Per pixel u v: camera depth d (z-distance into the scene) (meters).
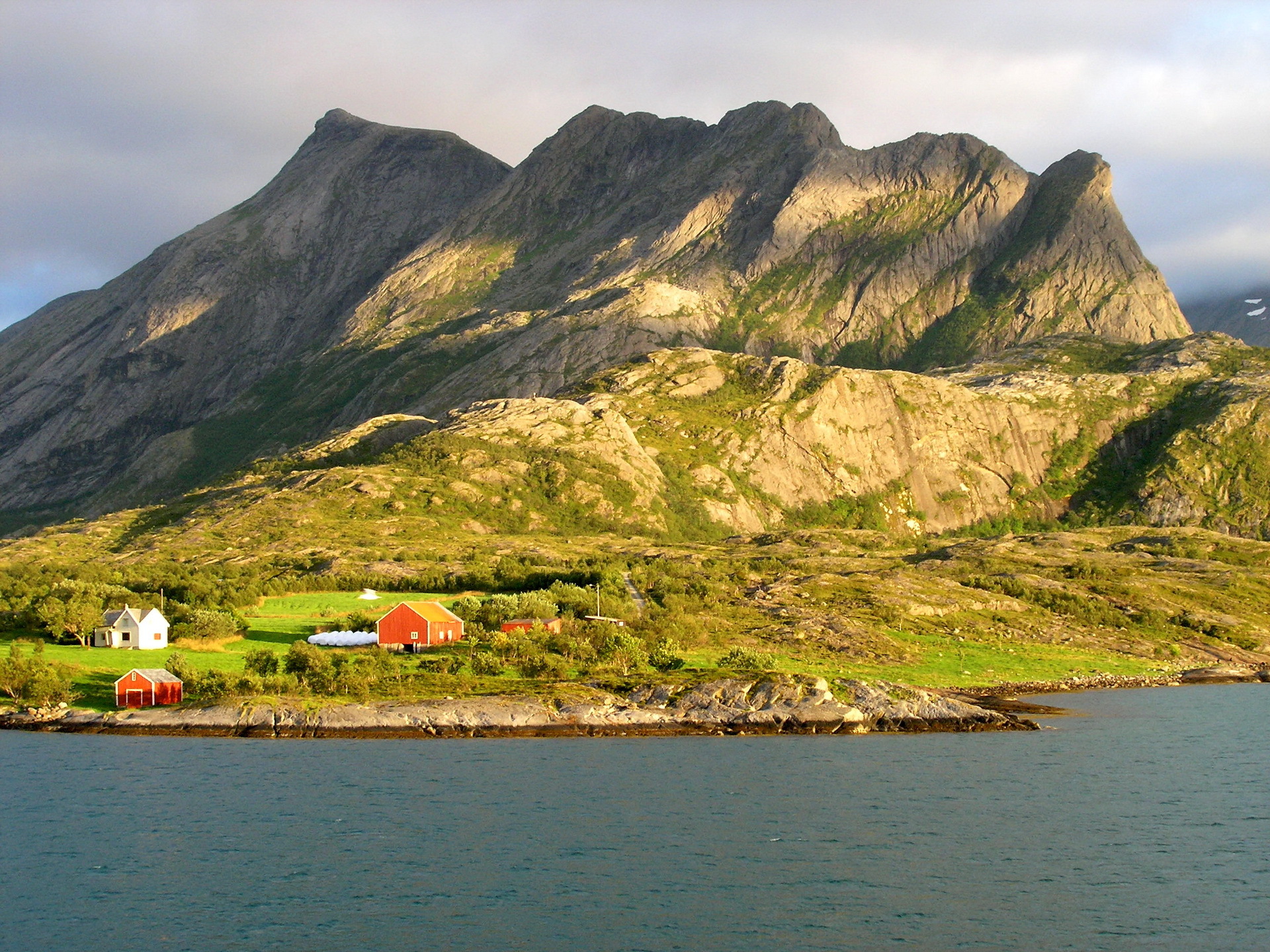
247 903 67.56
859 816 84.44
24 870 72.94
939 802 88.81
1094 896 68.94
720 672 126.19
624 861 74.56
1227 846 78.25
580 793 90.69
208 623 142.12
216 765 99.00
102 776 94.75
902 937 62.97
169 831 80.31
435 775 95.94
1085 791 92.12
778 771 98.69
